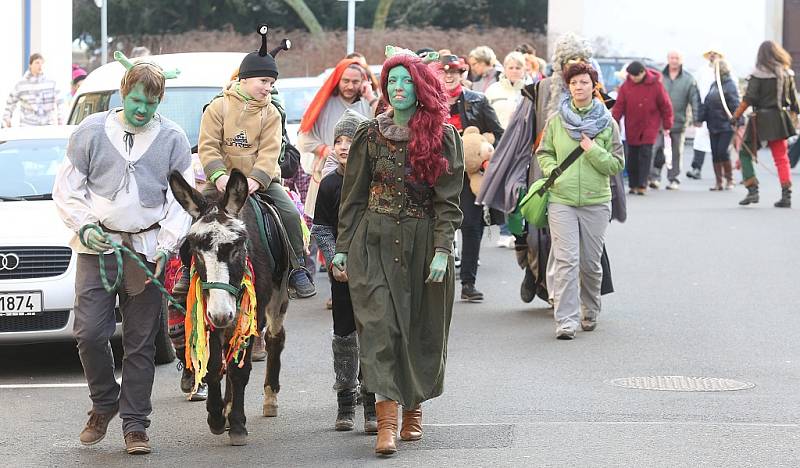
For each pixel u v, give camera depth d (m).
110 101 20.14
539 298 20.81
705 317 19.00
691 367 15.71
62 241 15.40
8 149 17.58
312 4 61.94
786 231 27.78
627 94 35.31
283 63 59.34
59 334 15.37
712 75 37.56
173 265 13.53
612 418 13.16
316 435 12.70
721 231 27.88
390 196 12.00
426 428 12.83
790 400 13.92
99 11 58.94
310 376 15.54
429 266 11.96
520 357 16.39
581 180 17.53
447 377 15.23
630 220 29.89
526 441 12.18
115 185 11.88
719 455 11.59
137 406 12.08
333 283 12.77
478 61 26.25
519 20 64.00
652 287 21.56
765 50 31.94
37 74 32.84
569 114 17.55
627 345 17.09
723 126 36.84
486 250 26.72
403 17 64.38
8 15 36.88
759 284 21.70
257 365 16.25
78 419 13.52
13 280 15.23
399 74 11.82
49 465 11.71
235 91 13.43
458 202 12.06
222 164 13.42
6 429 13.08
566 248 17.56
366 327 11.77
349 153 12.13
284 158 15.67
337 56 59.50
